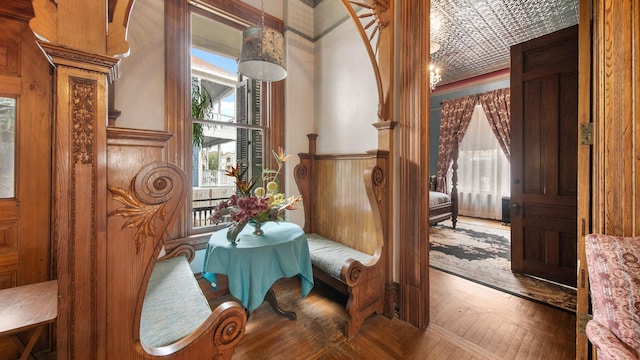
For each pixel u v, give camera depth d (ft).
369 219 7.59
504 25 12.29
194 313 4.35
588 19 4.58
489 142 19.49
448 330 6.18
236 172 6.75
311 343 5.73
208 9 7.85
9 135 4.93
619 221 4.09
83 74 2.64
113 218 2.89
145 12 6.70
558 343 5.67
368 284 6.40
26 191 5.01
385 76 7.00
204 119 8.00
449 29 12.61
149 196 3.06
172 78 7.07
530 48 9.07
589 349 4.50
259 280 5.46
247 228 7.12
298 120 9.63
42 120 5.14
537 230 8.95
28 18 5.01
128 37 6.44
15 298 4.14
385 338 5.90
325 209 9.25
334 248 8.01
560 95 8.42
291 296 7.79
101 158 2.77
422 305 6.28
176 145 7.16
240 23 8.58
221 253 5.61
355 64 8.39
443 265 10.19
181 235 7.28
